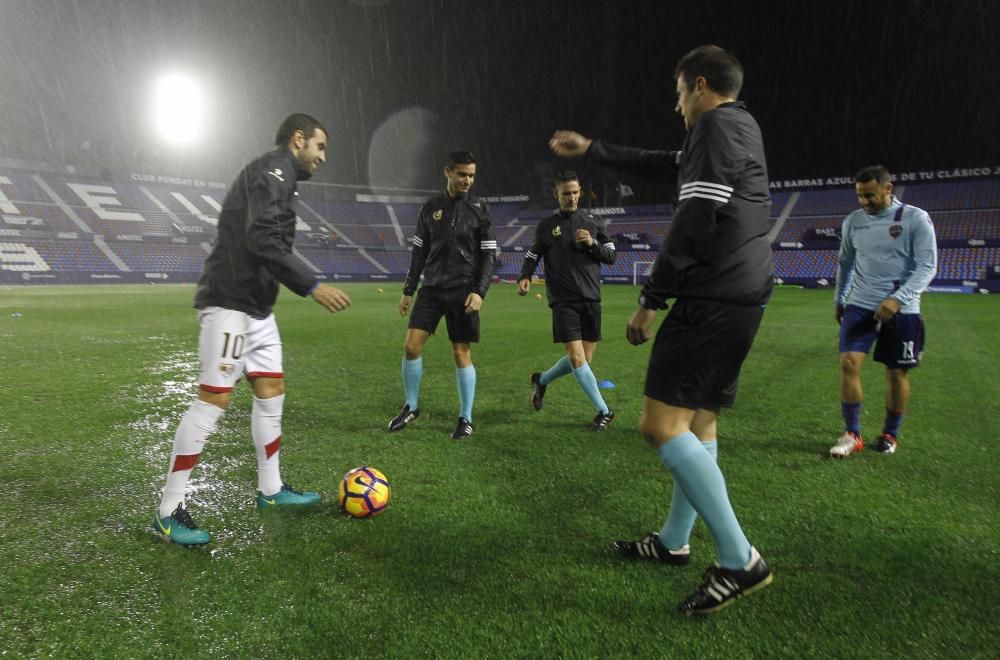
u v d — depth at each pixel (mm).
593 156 2320
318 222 43906
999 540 2420
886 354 3643
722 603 1847
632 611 1894
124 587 2020
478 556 2258
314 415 4488
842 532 2482
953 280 25656
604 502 2812
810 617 1862
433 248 4156
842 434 3842
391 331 10039
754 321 1942
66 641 1721
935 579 2102
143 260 32281
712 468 1878
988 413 4691
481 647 1693
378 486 2637
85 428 4059
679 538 2176
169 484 2371
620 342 8875
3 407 4633
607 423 4199
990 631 1794
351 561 2211
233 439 3857
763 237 1969
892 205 3707
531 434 4020
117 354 7348
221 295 2453
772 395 5391
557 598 1965
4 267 27906
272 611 1877
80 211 33906
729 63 1983
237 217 2438
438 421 4352
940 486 3057
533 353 7770
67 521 2555
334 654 1662
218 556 2246
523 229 44156
